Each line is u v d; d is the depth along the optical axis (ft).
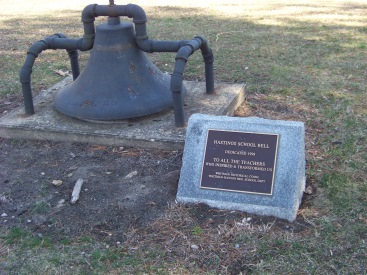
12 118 9.69
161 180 7.89
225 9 22.44
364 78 12.12
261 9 22.25
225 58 14.14
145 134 8.80
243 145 7.10
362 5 22.99
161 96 9.43
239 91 10.58
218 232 6.68
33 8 24.36
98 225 6.96
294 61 13.69
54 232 6.86
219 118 7.32
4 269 6.23
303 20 19.39
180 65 8.71
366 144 8.78
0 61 14.51
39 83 12.38
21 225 7.04
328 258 6.17
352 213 6.93
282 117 10.06
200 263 6.20
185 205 7.20
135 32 9.39
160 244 6.54
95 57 9.36
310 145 8.86
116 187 7.80
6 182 8.10
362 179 7.73
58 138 9.18
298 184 6.89
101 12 9.20
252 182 6.99
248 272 6.03
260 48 15.10
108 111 9.05
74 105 9.31
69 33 18.26
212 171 7.16
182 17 20.57
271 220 6.84
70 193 7.73
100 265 6.22
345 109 10.25
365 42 15.52
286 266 6.07
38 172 8.35
